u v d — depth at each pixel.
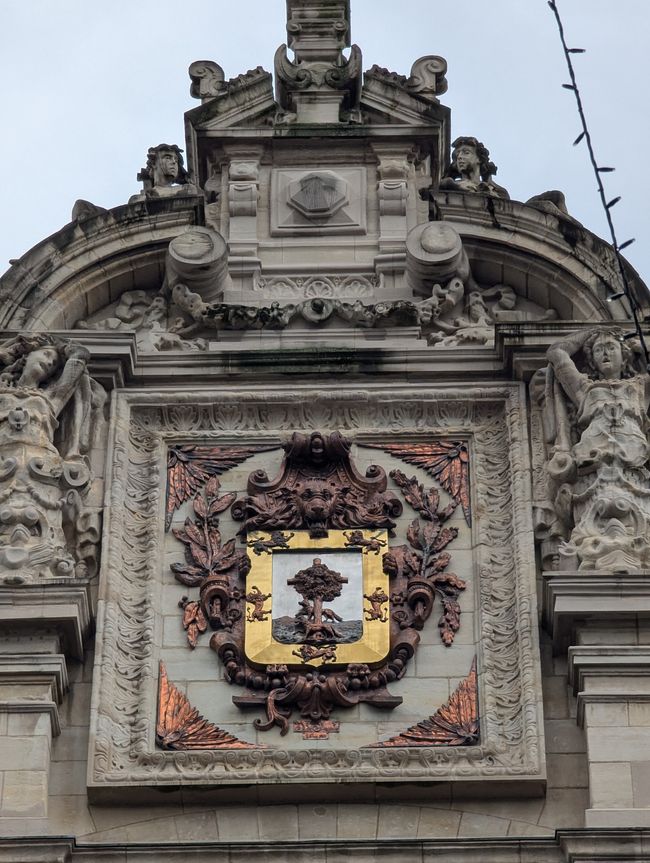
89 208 26.73
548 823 21.66
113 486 23.83
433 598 23.14
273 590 23.14
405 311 25.31
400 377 24.78
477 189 26.66
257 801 21.80
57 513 23.38
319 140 26.72
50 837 20.84
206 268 25.44
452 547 23.59
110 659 22.61
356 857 20.94
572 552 22.89
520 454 24.02
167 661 22.81
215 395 24.56
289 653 22.70
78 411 24.12
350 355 24.84
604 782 21.41
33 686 22.09
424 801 21.81
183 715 22.42
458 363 24.84
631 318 25.09
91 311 25.83
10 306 25.34
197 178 26.95
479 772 21.75
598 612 22.27
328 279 25.91
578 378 24.11
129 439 24.38
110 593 23.05
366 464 24.20
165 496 24.00
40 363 24.28
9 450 23.61
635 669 21.97
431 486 24.03
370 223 26.31
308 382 24.77
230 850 20.95
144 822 21.72
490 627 22.89
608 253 25.61
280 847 20.95
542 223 25.84
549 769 21.94
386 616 22.95
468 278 25.83
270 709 22.36
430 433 24.41
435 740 22.16
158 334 25.39
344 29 27.77
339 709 22.47
